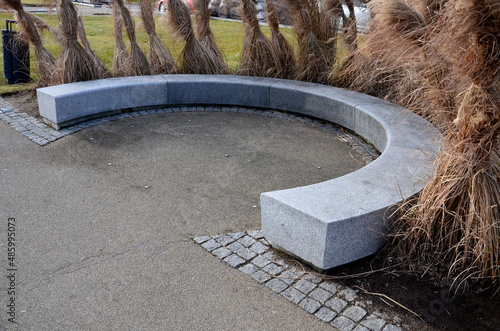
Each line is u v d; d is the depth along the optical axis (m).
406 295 3.23
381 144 5.65
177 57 8.70
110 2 8.46
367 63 5.11
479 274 3.31
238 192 4.89
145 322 3.00
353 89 7.28
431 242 3.52
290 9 7.80
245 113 7.58
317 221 3.30
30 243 3.87
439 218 3.48
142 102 7.59
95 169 5.40
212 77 8.06
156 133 6.59
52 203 4.57
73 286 3.34
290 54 8.34
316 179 5.24
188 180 5.15
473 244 3.34
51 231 4.06
